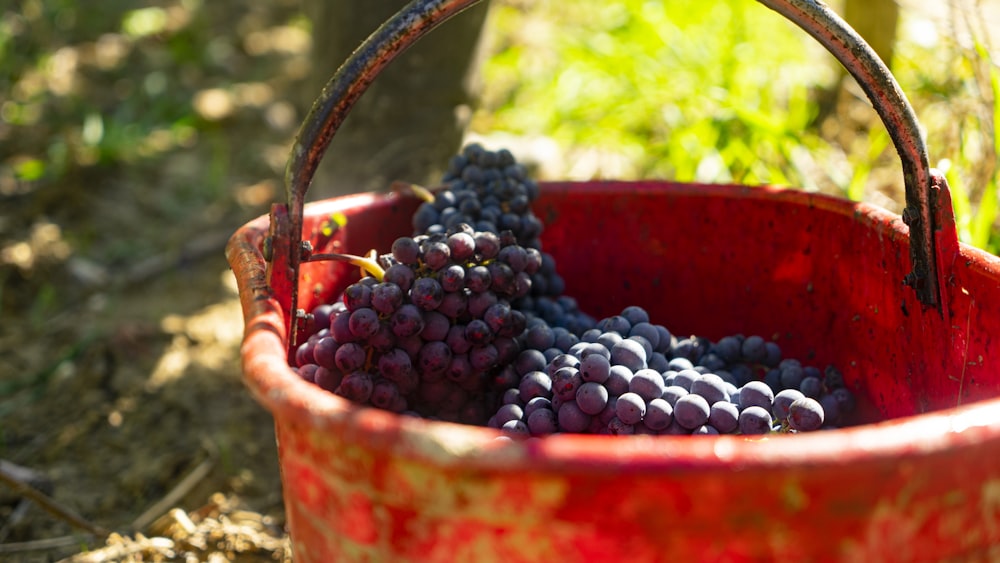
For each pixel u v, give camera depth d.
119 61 3.34
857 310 1.33
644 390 1.21
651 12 2.65
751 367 1.35
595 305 1.44
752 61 2.46
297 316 1.25
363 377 1.24
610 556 1.07
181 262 2.33
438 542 1.09
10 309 2.15
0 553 1.54
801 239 1.36
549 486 1.06
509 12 3.02
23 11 3.42
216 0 3.90
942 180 1.23
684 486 1.05
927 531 1.08
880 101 1.22
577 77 2.60
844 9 2.21
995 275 1.21
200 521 1.57
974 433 1.06
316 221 1.33
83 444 1.71
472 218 1.35
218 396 1.84
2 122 2.87
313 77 1.88
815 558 1.07
